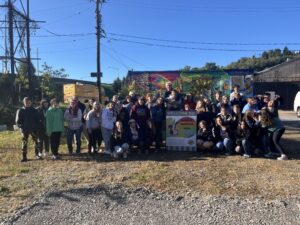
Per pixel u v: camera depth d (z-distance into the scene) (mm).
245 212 7164
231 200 7695
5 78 38719
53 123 11555
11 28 30797
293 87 49812
